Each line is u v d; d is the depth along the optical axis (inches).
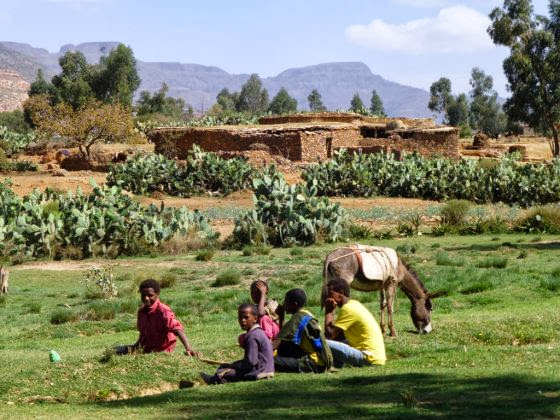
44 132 2775.6
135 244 1166.3
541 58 3617.1
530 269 908.0
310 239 1226.6
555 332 540.1
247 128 2573.8
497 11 3634.4
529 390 354.9
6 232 1138.7
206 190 1971.0
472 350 474.3
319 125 2642.7
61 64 6112.2
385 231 1375.5
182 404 370.6
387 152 2427.4
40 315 751.1
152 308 462.9
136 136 2896.2
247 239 1218.0
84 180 2158.0
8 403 402.3
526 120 3671.3
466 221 1425.9
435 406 333.1
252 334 418.9
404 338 529.3
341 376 410.9
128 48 6102.4
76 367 439.8
